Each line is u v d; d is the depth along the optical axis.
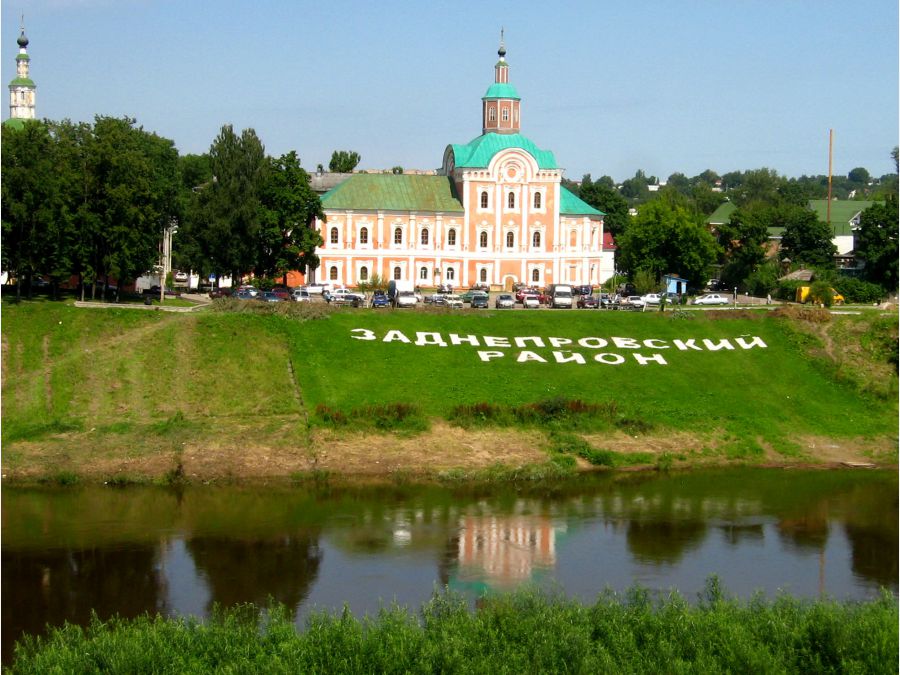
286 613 54.16
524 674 42.97
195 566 61.00
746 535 67.50
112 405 89.62
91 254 115.38
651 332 109.88
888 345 105.38
